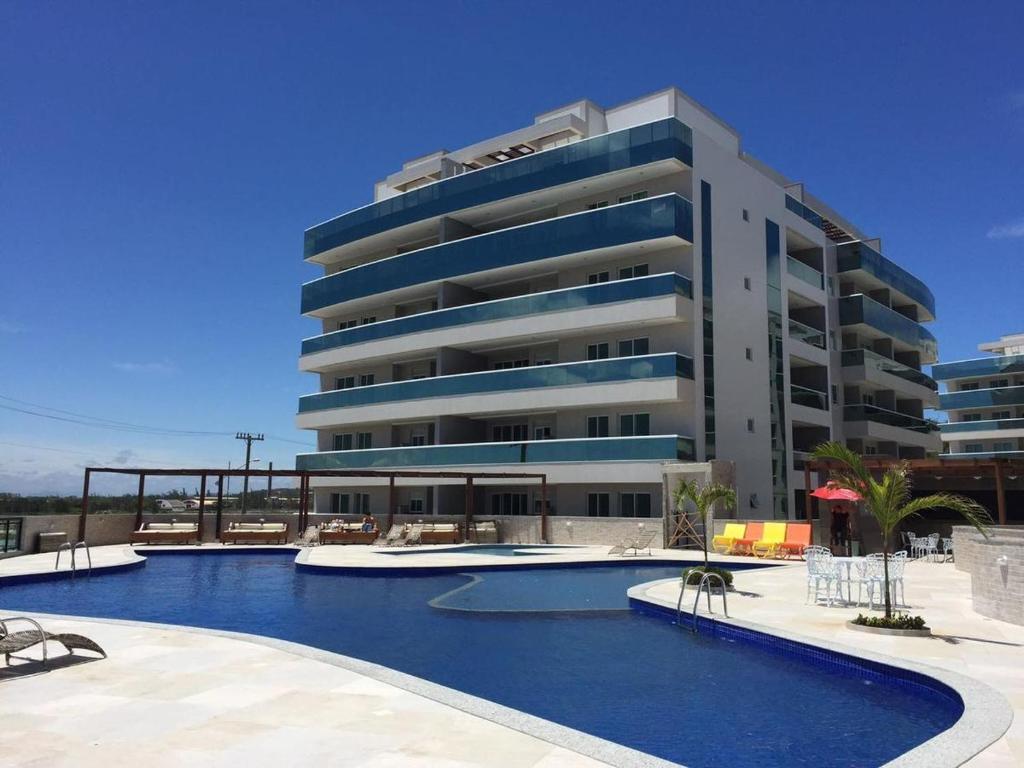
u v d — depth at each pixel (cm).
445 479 4253
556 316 3928
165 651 1111
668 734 841
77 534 3175
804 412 4484
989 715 802
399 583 2209
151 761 652
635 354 3838
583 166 3938
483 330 4191
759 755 774
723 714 915
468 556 2805
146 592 2019
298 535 3616
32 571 2212
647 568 2617
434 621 1580
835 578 1647
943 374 7925
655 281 3647
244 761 653
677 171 3819
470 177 4381
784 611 1520
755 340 4134
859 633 1275
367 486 4847
